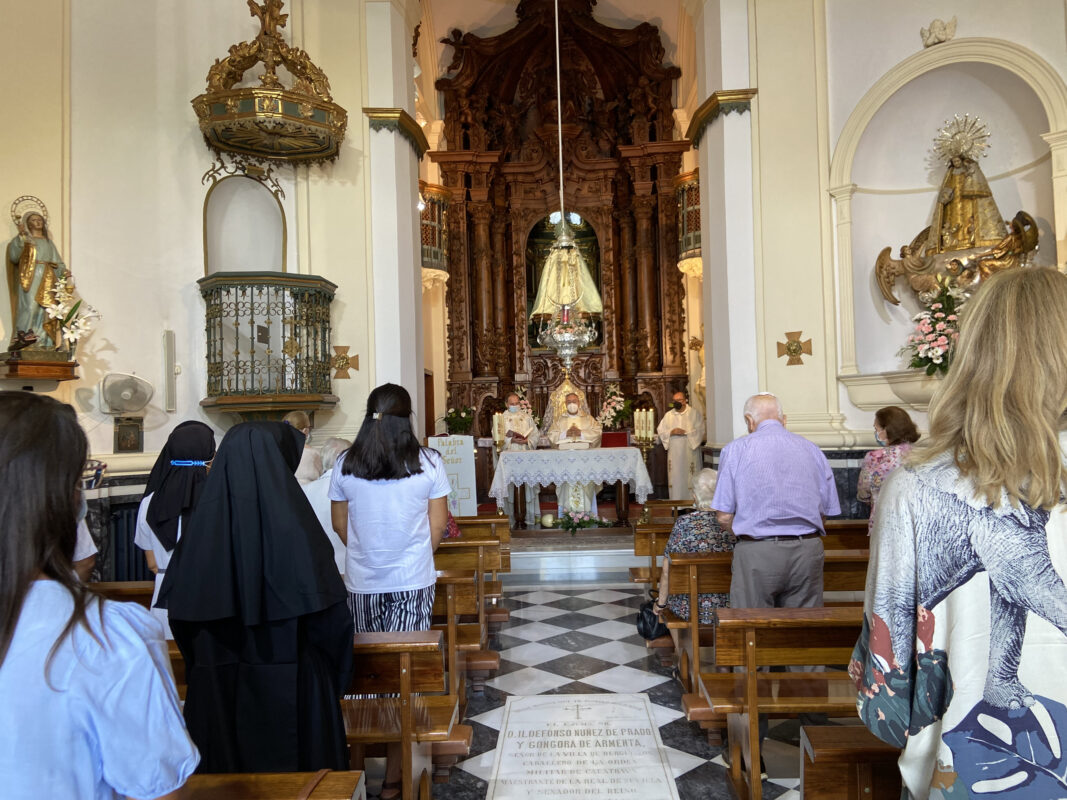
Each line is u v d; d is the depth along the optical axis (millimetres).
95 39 7469
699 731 4332
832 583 4539
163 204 7875
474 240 15164
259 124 7402
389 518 3482
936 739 1442
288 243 8430
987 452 1388
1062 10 7418
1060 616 1328
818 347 8211
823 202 8281
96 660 1234
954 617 1396
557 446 10047
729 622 3162
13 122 6836
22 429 1288
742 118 8375
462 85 14742
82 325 6762
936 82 8109
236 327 7672
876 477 4984
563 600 7531
